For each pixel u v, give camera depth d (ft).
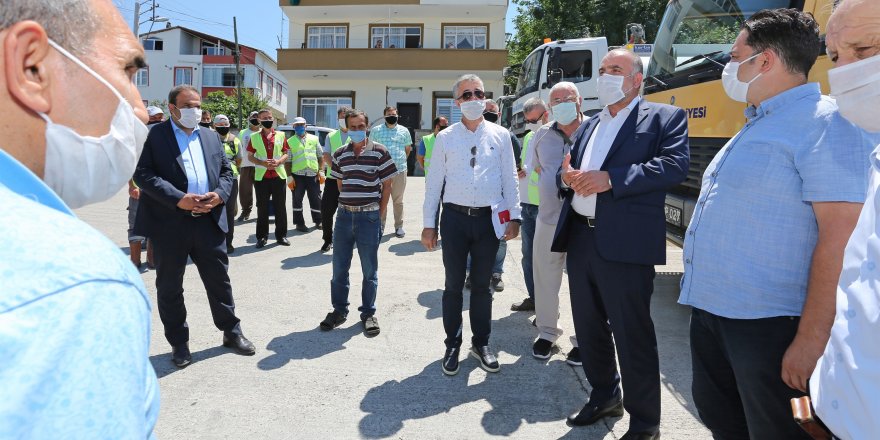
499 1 75.66
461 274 12.30
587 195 8.66
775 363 6.20
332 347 13.66
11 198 2.06
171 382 11.60
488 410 10.54
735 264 6.38
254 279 19.62
